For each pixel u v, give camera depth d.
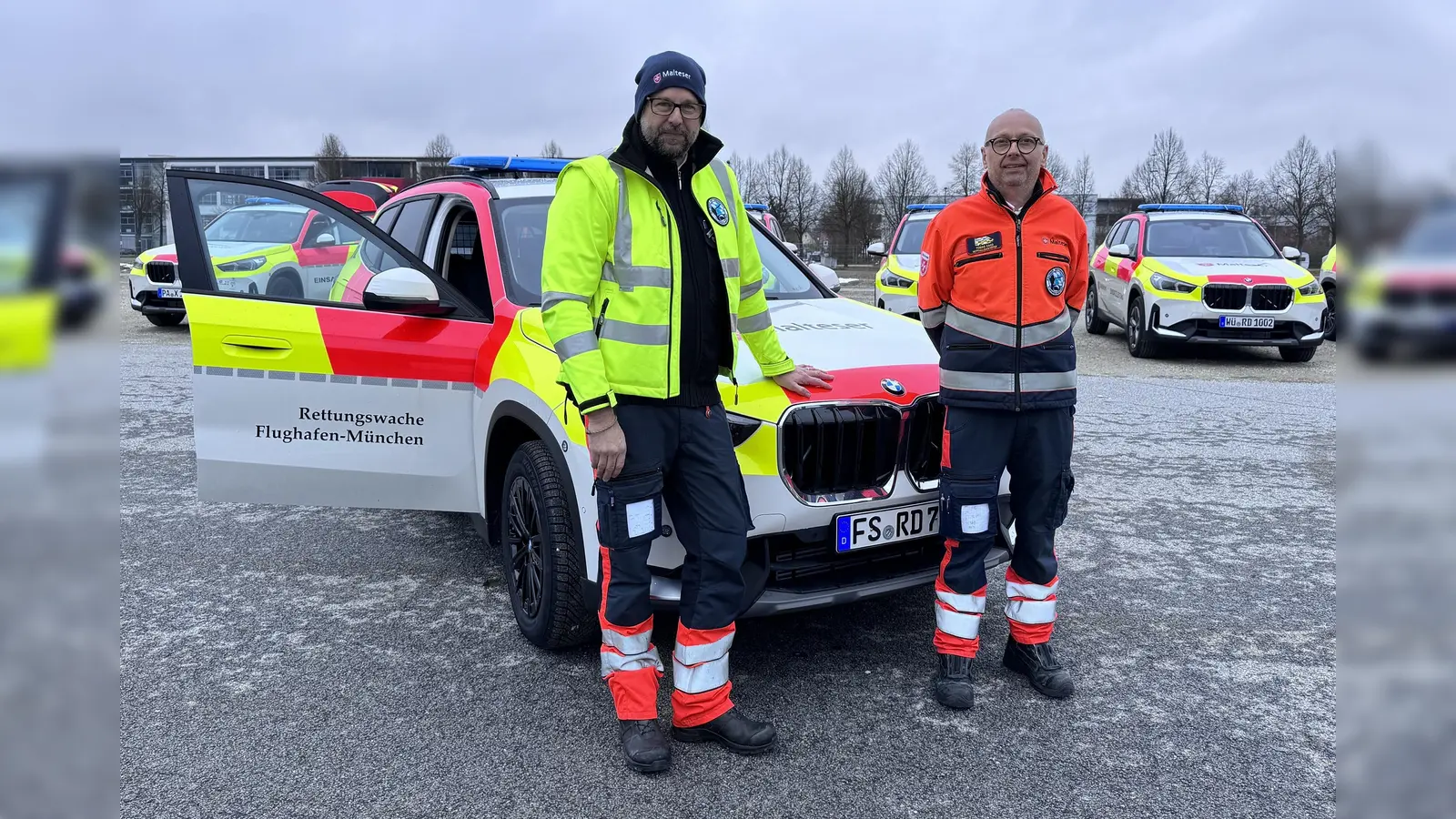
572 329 2.45
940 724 2.88
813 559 3.03
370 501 3.71
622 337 2.51
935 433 3.15
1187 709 2.97
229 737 2.78
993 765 2.65
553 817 2.40
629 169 2.49
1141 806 2.45
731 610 2.71
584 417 2.47
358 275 3.70
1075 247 2.94
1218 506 5.20
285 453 3.63
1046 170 2.94
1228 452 6.45
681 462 2.66
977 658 3.38
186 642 3.44
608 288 2.53
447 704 2.99
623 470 2.57
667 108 2.44
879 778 2.58
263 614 3.71
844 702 3.03
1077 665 3.30
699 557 2.69
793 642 3.48
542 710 2.96
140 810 2.40
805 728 2.86
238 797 2.47
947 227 2.94
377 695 3.04
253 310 3.59
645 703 2.67
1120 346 12.47
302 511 5.09
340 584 4.04
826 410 2.97
